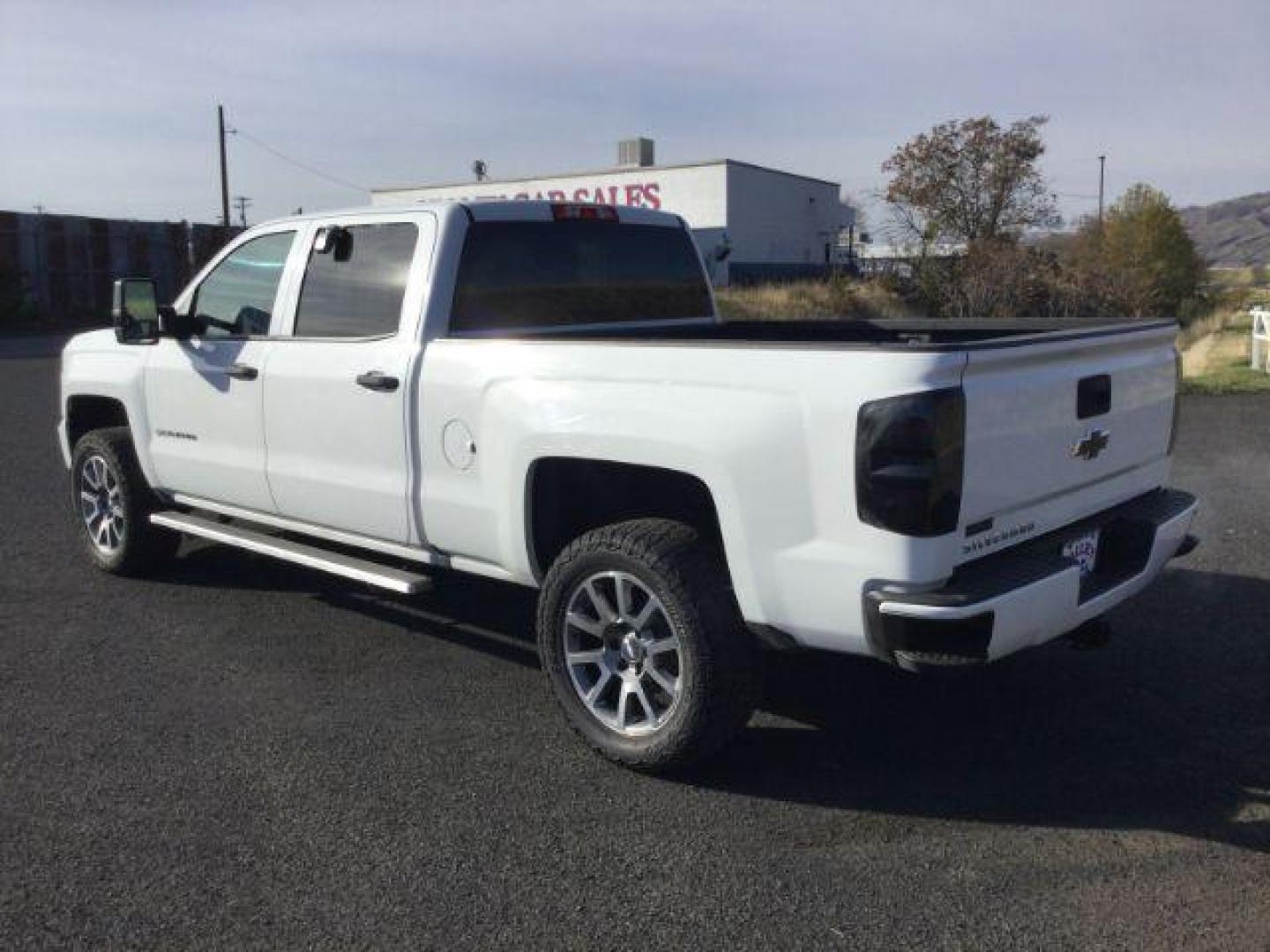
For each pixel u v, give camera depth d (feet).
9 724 15.29
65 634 18.97
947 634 11.73
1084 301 102.06
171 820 12.68
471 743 14.70
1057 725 15.16
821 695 16.30
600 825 12.56
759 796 13.24
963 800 13.08
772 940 10.41
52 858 11.90
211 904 11.03
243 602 20.74
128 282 19.45
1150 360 15.08
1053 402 13.02
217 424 19.21
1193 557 22.95
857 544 11.90
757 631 12.99
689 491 14.88
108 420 23.68
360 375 16.60
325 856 11.91
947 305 108.68
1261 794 13.12
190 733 15.01
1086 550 14.19
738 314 110.11
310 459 17.65
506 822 12.62
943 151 139.74
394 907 10.98
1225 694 16.07
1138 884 11.24
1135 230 164.66
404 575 16.55
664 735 13.34
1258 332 62.18
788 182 183.11
